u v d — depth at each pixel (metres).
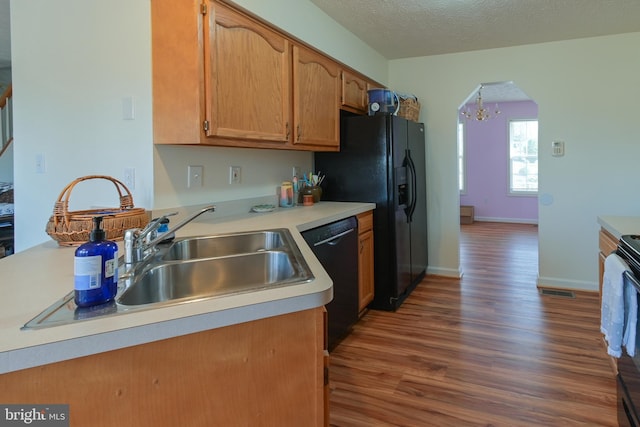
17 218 2.43
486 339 2.65
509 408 1.89
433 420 1.81
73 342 0.73
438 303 3.38
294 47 2.52
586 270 3.67
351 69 3.38
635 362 1.48
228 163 2.49
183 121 1.87
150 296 1.25
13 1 2.32
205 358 0.88
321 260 2.32
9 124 4.10
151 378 0.82
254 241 1.85
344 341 2.66
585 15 3.05
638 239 1.74
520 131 7.90
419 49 3.87
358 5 2.82
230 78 1.97
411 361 2.37
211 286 1.42
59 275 1.15
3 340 0.72
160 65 1.91
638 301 1.49
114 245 0.94
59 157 2.25
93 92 2.11
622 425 1.66
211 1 1.85
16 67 2.34
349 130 3.29
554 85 3.68
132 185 2.04
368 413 1.87
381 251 3.22
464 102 4.06
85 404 0.77
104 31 2.06
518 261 4.86
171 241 1.63
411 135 3.61
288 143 2.49
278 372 0.97
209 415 0.89
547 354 2.42
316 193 3.16
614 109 3.52
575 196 3.68
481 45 3.75
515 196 7.98
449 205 4.14
